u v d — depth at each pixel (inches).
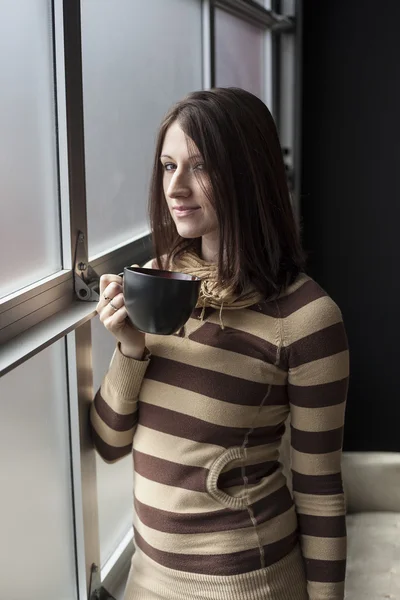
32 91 40.8
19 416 42.5
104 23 52.2
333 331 39.3
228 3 80.8
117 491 60.9
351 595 65.2
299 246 41.9
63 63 42.3
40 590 46.4
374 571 68.9
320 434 40.3
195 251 43.1
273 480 41.3
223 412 39.0
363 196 102.0
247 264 39.2
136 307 34.2
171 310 33.8
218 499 39.3
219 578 38.9
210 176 37.2
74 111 43.6
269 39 99.6
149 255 61.0
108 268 51.7
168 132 38.9
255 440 40.5
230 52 86.8
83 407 46.5
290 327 39.1
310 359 39.1
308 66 100.0
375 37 97.5
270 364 39.2
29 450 43.9
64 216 43.8
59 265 44.6
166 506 39.9
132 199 59.8
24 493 43.5
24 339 36.2
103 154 53.1
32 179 41.1
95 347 54.5
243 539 39.2
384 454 82.2
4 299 36.2
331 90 100.0
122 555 59.0
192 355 39.4
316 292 39.8
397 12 96.3
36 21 41.0
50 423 46.3
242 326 39.3
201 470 39.3
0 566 41.1
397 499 81.0
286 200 40.9
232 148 37.6
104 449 44.1
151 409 40.4
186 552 39.6
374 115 99.5
